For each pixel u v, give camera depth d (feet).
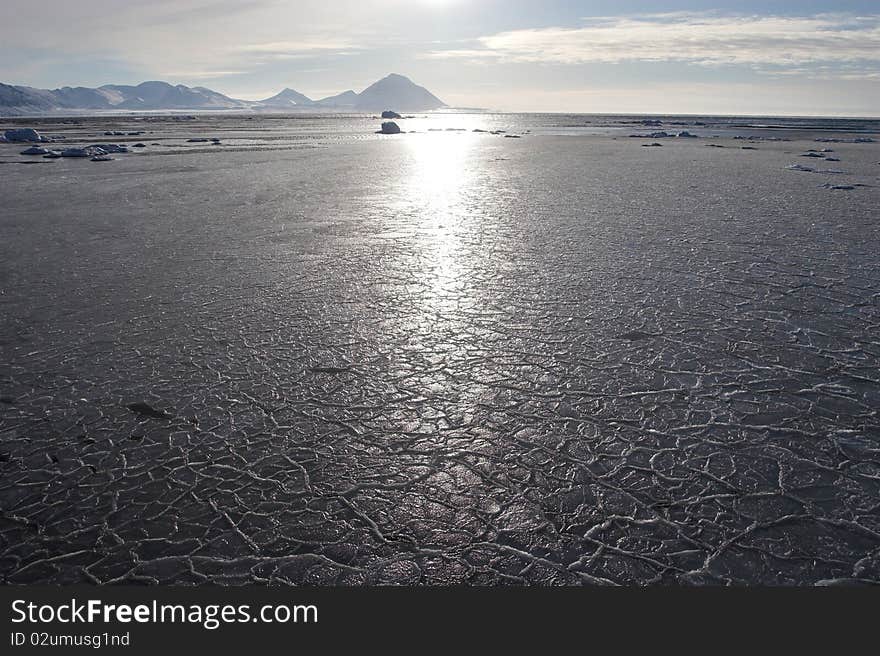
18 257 35.19
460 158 102.58
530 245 37.81
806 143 144.97
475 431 17.39
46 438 17.21
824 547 13.12
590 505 14.49
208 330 24.31
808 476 15.35
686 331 23.77
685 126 286.25
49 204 53.21
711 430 17.26
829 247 36.29
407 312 26.21
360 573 12.77
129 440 17.11
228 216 47.88
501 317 25.48
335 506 14.60
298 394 19.40
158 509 14.57
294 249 37.11
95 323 25.03
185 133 183.32
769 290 28.43
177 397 19.24
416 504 14.61
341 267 33.06
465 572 12.74
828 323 24.47
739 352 21.93
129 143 134.21
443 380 20.20
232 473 15.76
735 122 354.54
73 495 15.05
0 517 14.38
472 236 40.47
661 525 13.85
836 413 18.02
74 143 131.03
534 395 19.20
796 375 20.21
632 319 25.07
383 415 18.21
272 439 17.13
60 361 21.58
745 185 64.69
